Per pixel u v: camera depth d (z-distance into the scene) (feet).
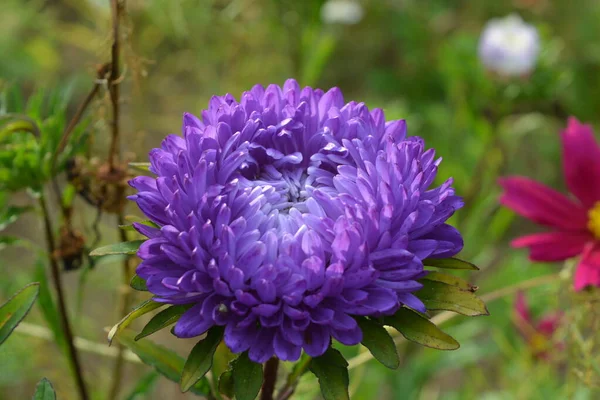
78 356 1.78
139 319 1.96
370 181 1.35
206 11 2.44
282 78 2.62
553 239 1.72
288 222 1.34
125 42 1.62
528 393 2.07
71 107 2.69
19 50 2.67
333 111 1.39
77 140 1.63
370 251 1.32
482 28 2.97
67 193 1.67
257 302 1.30
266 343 1.31
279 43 2.60
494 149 2.36
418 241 1.34
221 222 1.32
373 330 1.33
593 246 1.69
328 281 1.29
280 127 1.37
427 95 2.83
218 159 1.36
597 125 2.83
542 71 2.30
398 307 1.30
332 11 2.57
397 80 2.83
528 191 1.75
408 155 1.36
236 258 1.31
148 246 1.32
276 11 2.57
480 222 2.28
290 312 1.29
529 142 2.73
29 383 2.15
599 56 2.86
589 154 1.75
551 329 1.93
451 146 2.43
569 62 2.85
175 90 2.73
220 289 1.30
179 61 2.60
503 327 2.17
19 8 2.68
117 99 1.60
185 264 1.32
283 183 1.37
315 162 1.38
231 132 1.37
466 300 1.34
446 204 1.37
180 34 2.40
